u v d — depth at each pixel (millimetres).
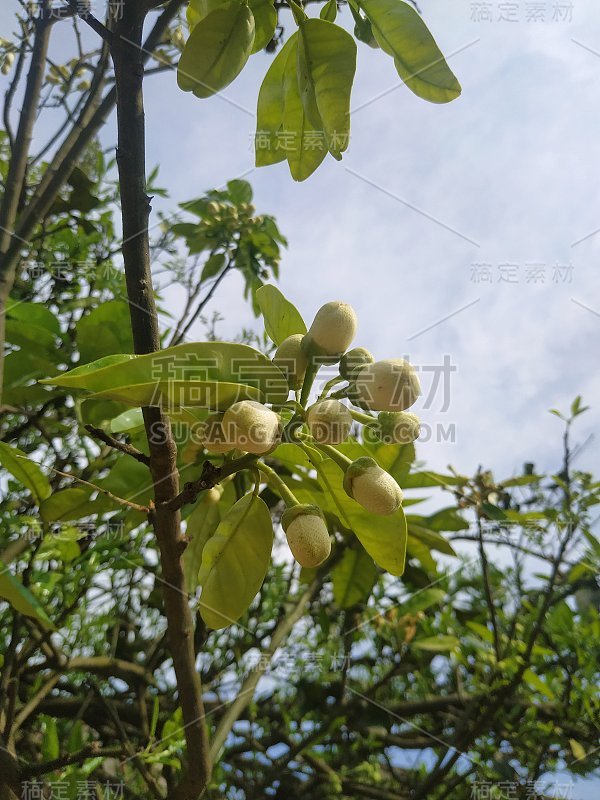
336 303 1204
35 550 1746
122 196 1163
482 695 2252
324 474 1380
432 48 1462
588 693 2268
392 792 2533
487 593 2215
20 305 2012
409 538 2113
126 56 1182
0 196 2174
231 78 1360
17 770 1425
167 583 1220
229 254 2225
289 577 2488
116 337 1957
